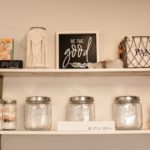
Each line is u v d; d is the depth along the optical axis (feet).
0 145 5.34
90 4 5.77
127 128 4.98
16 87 5.55
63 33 5.58
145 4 5.78
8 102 4.95
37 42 5.12
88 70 4.90
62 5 5.78
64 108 5.51
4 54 5.20
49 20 5.74
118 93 5.57
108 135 5.41
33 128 4.97
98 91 5.57
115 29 5.74
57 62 5.47
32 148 5.36
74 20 5.74
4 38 5.35
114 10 5.79
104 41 5.70
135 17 5.77
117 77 5.62
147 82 5.61
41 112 5.05
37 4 5.78
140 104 5.18
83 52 5.50
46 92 5.56
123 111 5.08
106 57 5.65
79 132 4.70
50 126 5.15
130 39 5.19
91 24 5.74
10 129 4.87
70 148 5.37
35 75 5.45
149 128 5.29
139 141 5.39
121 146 5.38
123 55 5.27
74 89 5.57
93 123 4.75
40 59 5.07
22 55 5.64
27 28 5.72
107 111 5.51
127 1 5.80
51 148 5.36
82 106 5.12
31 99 5.00
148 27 5.74
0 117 4.85
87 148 5.37
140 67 5.10
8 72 5.02
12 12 5.75
